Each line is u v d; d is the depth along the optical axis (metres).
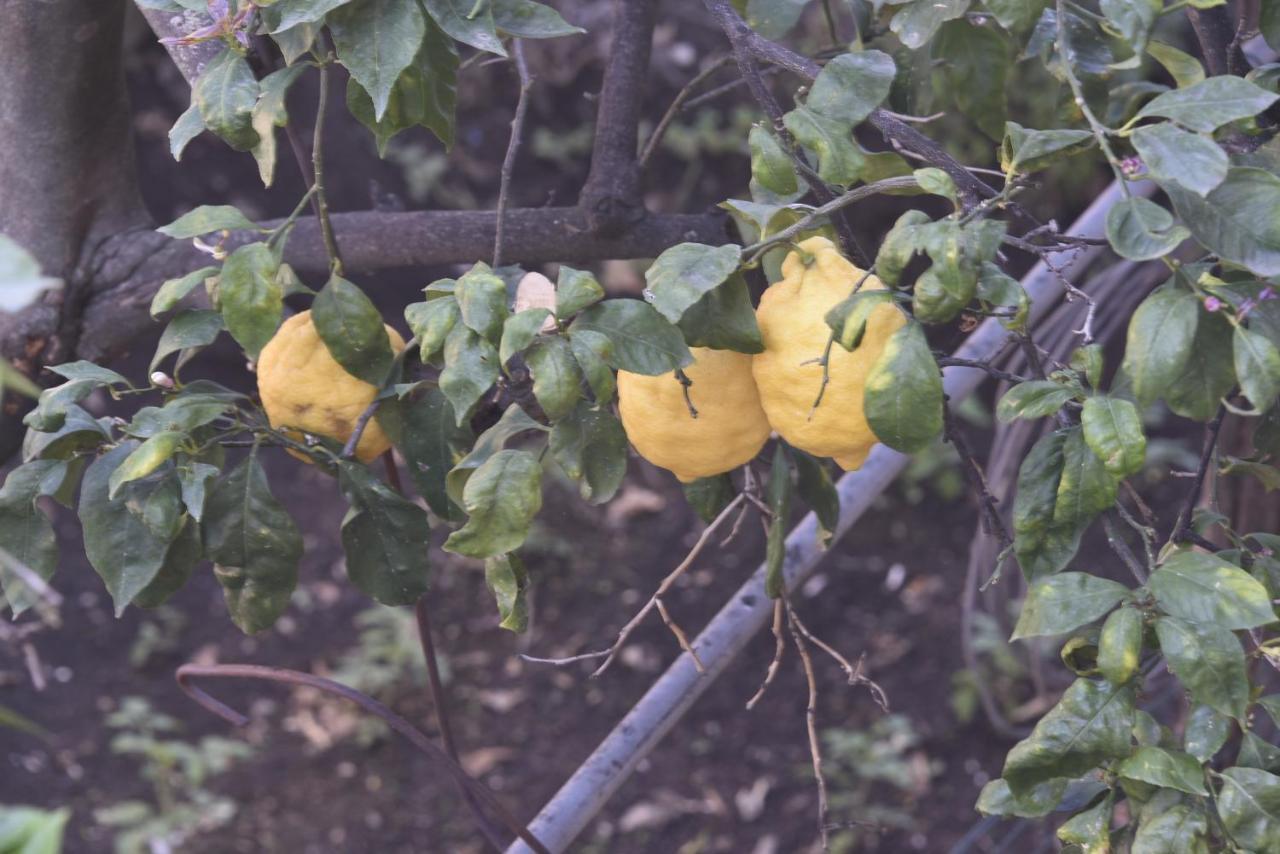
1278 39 1.96
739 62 1.98
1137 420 1.83
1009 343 2.00
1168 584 1.85
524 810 4.67
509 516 1.93
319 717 4.97
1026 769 1.88
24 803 4.54
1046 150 1.82
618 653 5.20
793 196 1.99
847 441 1.90
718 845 4.61
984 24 2.21
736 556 5.54
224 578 2.05
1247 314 1.80
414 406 2.08
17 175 2.32
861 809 4.68
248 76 1.95
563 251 2.32
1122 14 1.83
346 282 2.00
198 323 2.04
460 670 5.16
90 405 5.00
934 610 5.35
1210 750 1.88
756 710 5.06
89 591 5.27
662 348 1.90
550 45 6.41
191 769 4.62
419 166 6.10
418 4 1.93
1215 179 1.77
